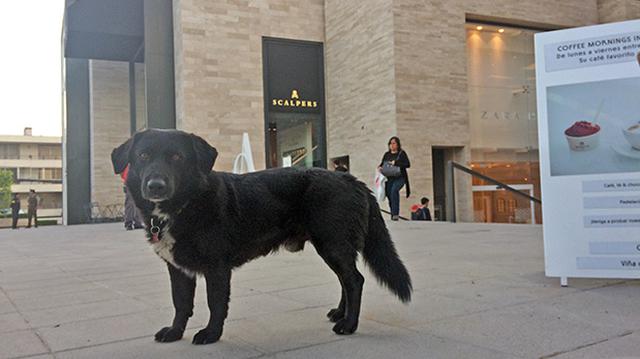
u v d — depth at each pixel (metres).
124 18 23.00
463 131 21.45
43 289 5.18
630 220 4.24
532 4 23.08
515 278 4.85
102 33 22.81
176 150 2.93
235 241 3.16
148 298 4.52
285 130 23.78
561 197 4.45
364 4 21.86
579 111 4.39
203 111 21.70
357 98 22.42
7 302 4.50
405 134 20.27
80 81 30.14
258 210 3.24
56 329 3.49
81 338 3.25
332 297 4.33
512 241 8.15
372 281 5.02
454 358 2.62
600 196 4.32
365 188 3.50
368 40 21.67
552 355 2.61
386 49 20.64
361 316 3.59
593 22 24.48
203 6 21.89
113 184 30.09
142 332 3.37
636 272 4.23
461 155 21.67
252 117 22.59
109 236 13.50
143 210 3.04
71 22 22.34
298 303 4.11
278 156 23.38
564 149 4.43
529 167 23.95
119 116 30.34
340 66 23.52
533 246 7.40
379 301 4.07
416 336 3.05
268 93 23.41
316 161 24.31
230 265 3.16
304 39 24.12
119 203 30.05
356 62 22.44
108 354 2.90
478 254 6.69
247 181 3.31
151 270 6.34
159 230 3.00
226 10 22.31
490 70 23.53
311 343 2.99
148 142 2.95
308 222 3.33
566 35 4.42
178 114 22.05
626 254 4.25
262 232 3.29
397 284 3.40
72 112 29.94
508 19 22.67
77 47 25.14
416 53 20.64
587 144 4.35
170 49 22.56
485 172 23.09
